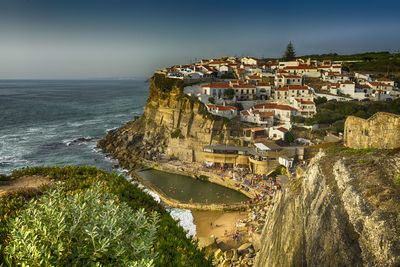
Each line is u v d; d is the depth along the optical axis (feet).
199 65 485.97
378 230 50.83
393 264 45.11
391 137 112.88
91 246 28.66
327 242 62.64
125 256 27.43
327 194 72.13
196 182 250.57
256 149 254.88
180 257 40.81
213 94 350.02
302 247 73.46
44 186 65.92
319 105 329.93
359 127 127.54
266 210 189.67
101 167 282.97
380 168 69.67
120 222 32.07
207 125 299.99
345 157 88.02
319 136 283.18
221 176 248.93
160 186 241.55
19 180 75.61
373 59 533.55
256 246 137.18
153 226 33.68
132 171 277.03
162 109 337.11
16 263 27.45
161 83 358.84
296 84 389.60
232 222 181.16
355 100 341.00
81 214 30.30
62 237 29.07
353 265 53.06
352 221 58.03
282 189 111.65
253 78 402.52
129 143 334.24
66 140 371.15
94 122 495.00
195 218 188.24
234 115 317.63
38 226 28.63
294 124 303.07
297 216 84.48
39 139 372.17
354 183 65.41
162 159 303.27
